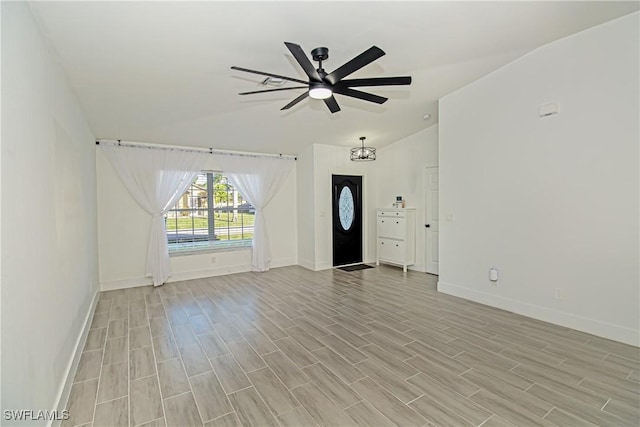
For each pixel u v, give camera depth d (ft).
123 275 15.38
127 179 15.28
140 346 9.07
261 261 18.81
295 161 20.94
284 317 11.35
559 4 7.89
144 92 10.76
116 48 8.04
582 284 9.64
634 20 8.40
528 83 10.69
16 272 4.45
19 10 5.16
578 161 9.59
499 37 9.39
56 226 6.84
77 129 10.12
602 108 9.05
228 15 7.13
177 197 16.56
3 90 4.28
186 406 6.36
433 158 17.83
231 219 18.92
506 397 6.53
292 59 9.32
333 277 17.46
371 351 8.66
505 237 11.65
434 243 18.08
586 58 9.29
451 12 7.86
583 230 9.57
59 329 6.61
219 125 14.57
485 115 12.10
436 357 8.27
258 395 6.72
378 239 20.59
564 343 8.91
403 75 11.48
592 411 6.05
